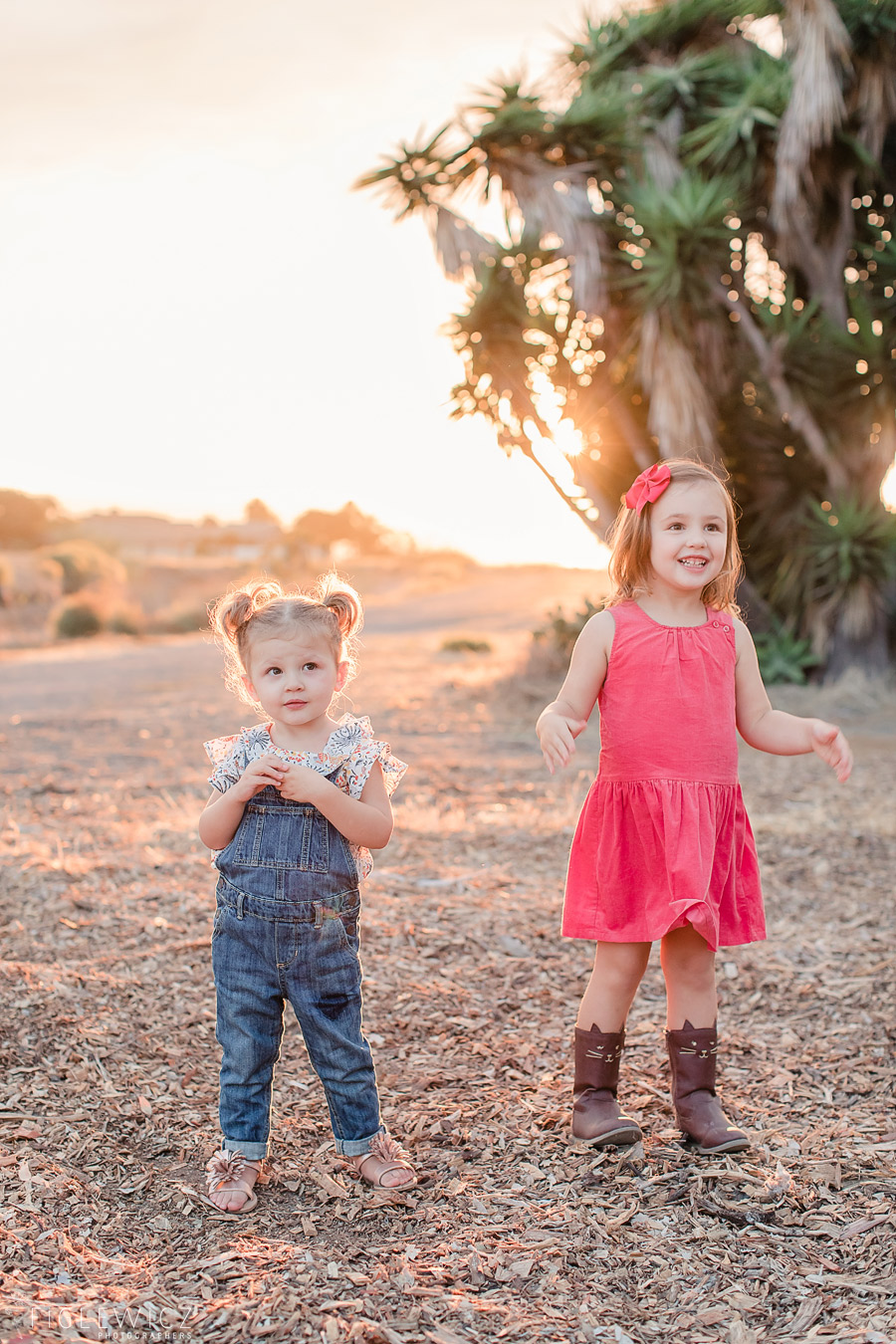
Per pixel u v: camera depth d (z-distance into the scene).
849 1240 2.00
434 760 7.50
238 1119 2.17
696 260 9.23
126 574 42.16
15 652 21.69
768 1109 2.55
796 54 9.38
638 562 2.40
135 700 11.97
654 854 2.28
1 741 8.70
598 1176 2.24
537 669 11.21
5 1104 2.43
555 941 3.68
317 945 2.14
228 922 2.17
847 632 10.33
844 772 2.34
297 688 2.15
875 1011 3.10
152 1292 1.79
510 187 10.01
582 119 9.72
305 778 2.12
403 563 67.12
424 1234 2.01
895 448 10.12
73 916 3.72
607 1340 1.71
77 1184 2.14
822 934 3.80
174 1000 3.07
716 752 2.31
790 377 9.60
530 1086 2.65
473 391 10.14
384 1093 2.60
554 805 5.91
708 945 2.21
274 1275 1.85
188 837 4.98
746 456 10.65
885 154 10.02
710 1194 2.17
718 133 9.71
